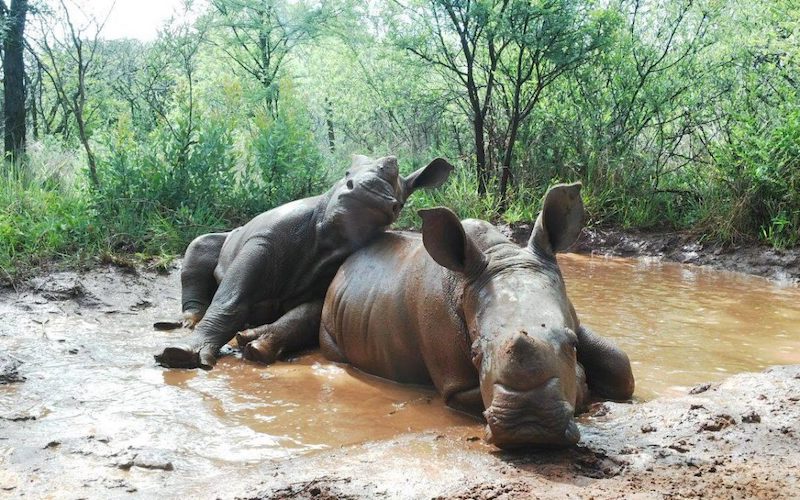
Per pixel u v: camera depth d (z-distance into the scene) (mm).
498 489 3822
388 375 6172
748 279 10641
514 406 4219
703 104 14398
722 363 6551
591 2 14242
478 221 5789
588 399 5434
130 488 4004
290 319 7027
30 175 12359
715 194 12891
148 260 9844
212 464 4414
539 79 14414
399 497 3789
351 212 6980
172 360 6414
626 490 3822
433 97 16641
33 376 5988
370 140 19719
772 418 4875
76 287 8453
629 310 8516
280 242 7395
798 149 11547
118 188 11445
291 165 12594
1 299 8148
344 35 18109
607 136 14836
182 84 14555
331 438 4871
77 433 4797
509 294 4859
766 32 13492
